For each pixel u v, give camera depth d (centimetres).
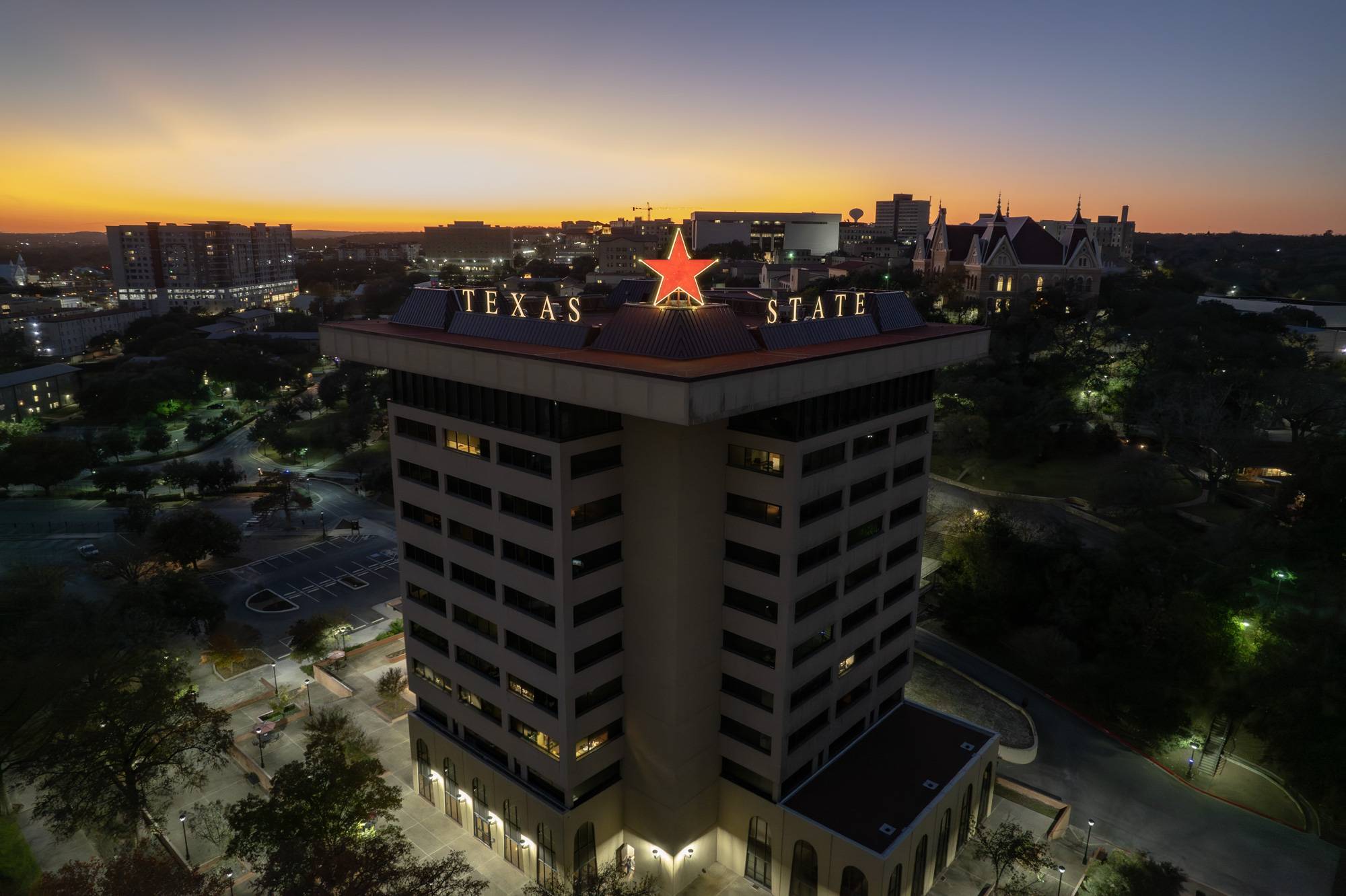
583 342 5444
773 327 5600
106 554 13412
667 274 5381
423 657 6744
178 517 12444
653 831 6112
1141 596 9062
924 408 6575
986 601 9900
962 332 6694
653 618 5634
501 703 6075
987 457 14250
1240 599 8888
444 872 5741
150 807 7194
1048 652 9069
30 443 16650
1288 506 10069
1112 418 14925
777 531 5422
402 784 7381
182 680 8106
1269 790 7650
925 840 5934
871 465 6044
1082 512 12081
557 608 5391
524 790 6028
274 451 19750
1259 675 7669
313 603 11762
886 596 6688
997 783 7556
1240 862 6750
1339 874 6625
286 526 14850
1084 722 8631
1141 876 6259
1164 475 11988
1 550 13700
